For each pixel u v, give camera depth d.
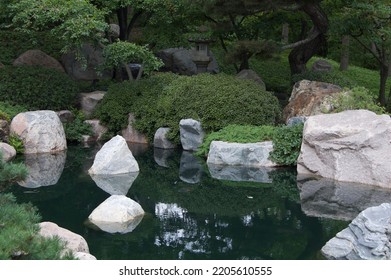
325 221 7.64
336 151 9.53
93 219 7.60
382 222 6.28
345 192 8.89
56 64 15.61
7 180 5.80
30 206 6.09
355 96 10.85
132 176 10.00
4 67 13.63
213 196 8.85
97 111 13.21
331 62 21.67
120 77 15.99
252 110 11.45
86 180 9.67
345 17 12.95
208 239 6.98
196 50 14.93
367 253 6.09
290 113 12.16
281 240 6.94
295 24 16.95
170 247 6.65
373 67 22.44
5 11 14.02
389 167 9.04
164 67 18.06
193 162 10.98
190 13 14.80
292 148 10.50
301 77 14.51
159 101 12.45
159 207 8.32
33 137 11.53
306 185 9.35
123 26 16.03
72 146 12.48
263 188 9.25
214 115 11.48
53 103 13.04
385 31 12.73
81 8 12.54
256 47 13.11
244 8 12.48
